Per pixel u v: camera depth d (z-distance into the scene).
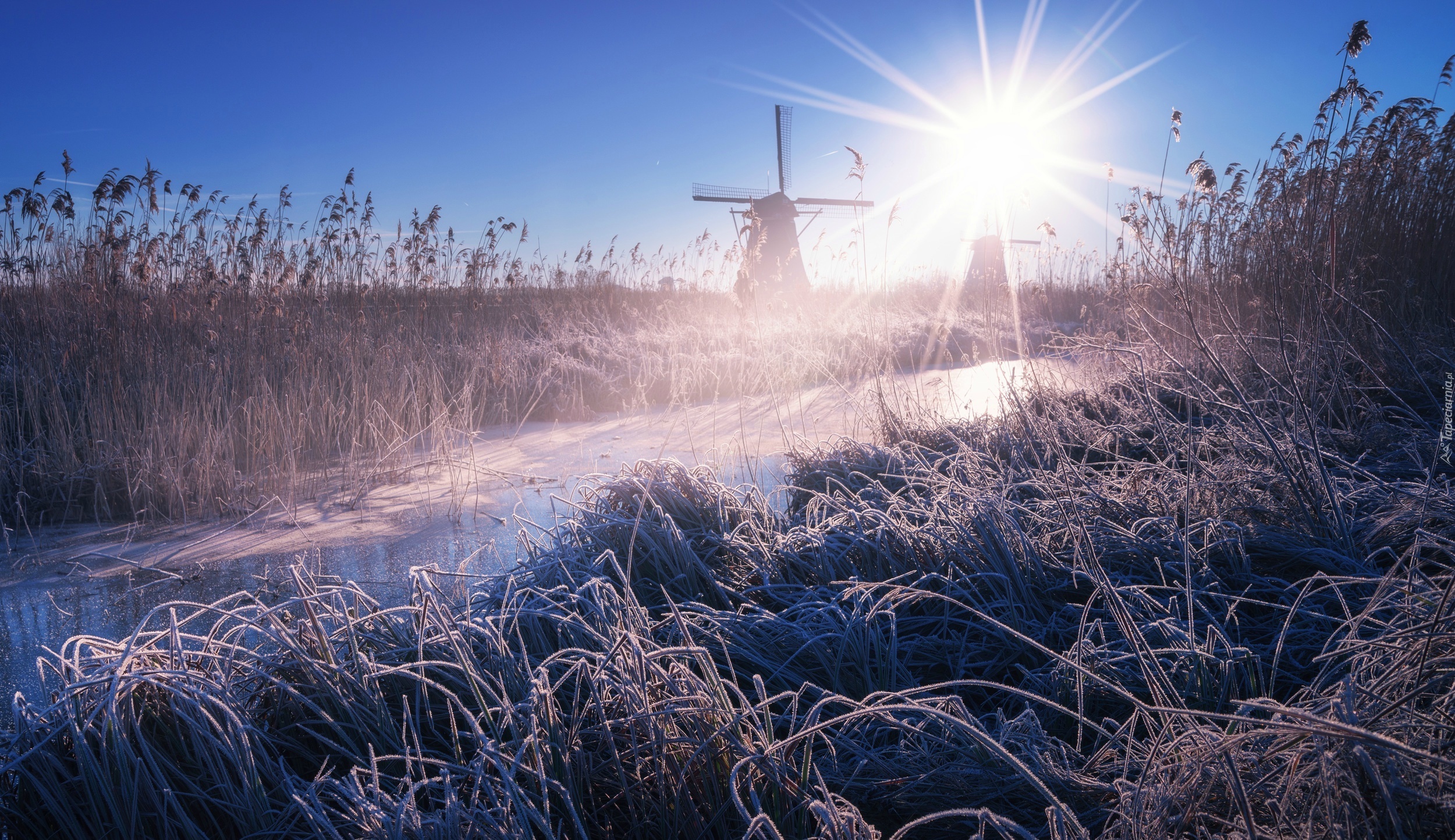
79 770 1.96
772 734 2.03
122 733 1.88
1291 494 3.30
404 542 4.45
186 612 3.46
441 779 1.85
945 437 5.44
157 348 6.62
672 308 14.96
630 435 7.45
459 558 4.14
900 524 3.28
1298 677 2.30
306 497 5.44
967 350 11.71
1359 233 6.71
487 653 2.47
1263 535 3.06
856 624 2.58
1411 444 4.02
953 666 2.62
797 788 1.85
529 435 7.63
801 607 2.84
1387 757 1.39
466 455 6.74
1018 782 1.90
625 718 2.06
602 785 2.09
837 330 12.13
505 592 2.93
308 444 6.43
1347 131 4.77
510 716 2.02
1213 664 2.25
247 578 3.90
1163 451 4.55
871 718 2.24
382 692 2.40
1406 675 1.56
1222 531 3.09
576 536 3.49
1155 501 3.55
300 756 2.20
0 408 5.74
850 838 1.62
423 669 2.26
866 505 3.61
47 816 1.91
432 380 7.49
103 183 6.77
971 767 1.98
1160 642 2.48
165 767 2.00
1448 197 7.04
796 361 9.88
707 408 8.80
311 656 2.41
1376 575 2.60
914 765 2.06
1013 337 12.11
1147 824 1.56
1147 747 1.96
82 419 5.46
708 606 2.96
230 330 7.25
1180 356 5.95
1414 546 2.09
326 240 9.18
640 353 11.09
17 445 5.55
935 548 3.16
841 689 2.49
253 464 5.84
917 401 6.16
